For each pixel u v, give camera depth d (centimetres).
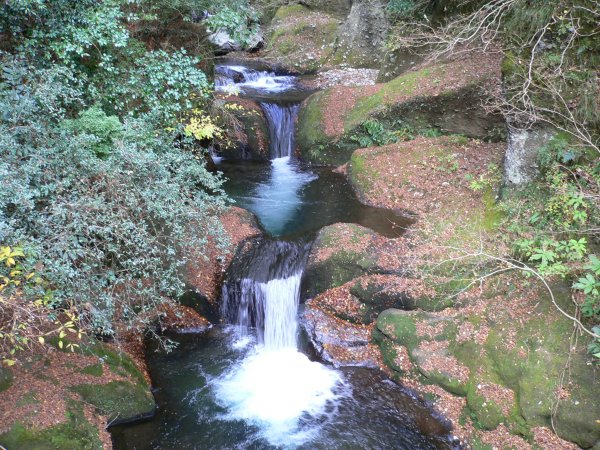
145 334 671
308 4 1822
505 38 681
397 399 585
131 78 717
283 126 1160
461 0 1065
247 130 1108
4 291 440
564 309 536
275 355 674
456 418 543
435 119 1008
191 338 687
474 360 562
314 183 1002
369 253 719
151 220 597
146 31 838
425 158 931
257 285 708
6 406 472
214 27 834
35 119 577
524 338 543
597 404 470
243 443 536
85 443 478
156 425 552
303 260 746
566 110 610
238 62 1568
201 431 548
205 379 624
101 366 547
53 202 502
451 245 686
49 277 482
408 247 718
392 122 1038
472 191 809
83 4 673
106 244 542
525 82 621
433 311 632
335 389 609
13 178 490
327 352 655
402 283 666
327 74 1491
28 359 519
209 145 1070
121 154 575
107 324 528
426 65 1106
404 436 541
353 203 903
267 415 573
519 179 677
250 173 1058
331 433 549
